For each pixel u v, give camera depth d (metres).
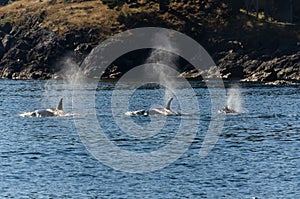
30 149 164.25
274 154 157.25
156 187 125.62
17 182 129.12
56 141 177.62
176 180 131.25
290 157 153.25
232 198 118.31
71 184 127.75
